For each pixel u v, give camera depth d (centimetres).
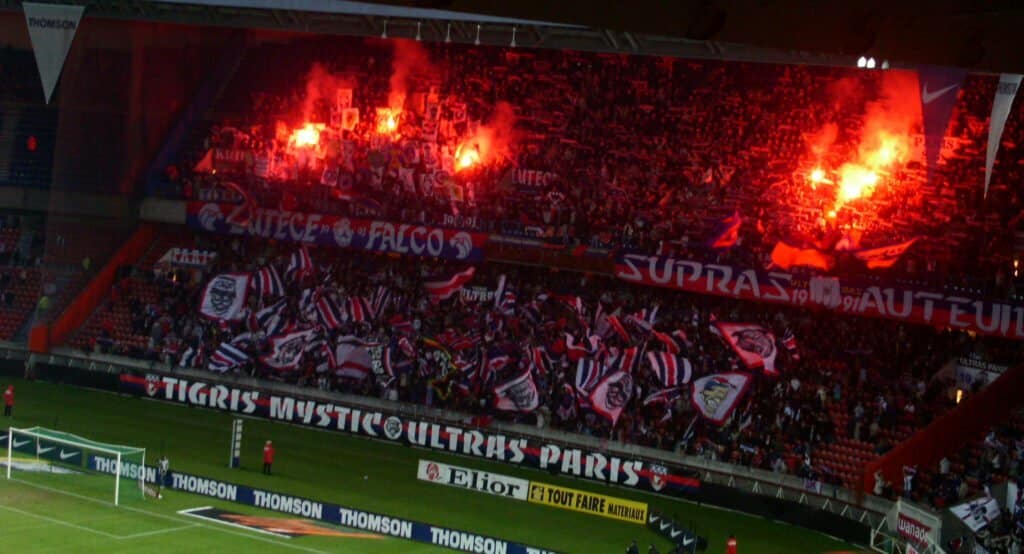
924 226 4653
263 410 5144
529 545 3422
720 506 4178
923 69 2578
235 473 4175
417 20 4369
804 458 4162
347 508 3638
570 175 5391
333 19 4616
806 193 4925
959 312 4306
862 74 5078
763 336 4578
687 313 4928
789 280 4644
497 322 5138
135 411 5119
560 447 4475
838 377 4553
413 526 3506
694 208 5091
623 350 4784
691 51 4066
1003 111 2138
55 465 4116
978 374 4403
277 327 5444
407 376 5122
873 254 4578
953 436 4009
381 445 4841
